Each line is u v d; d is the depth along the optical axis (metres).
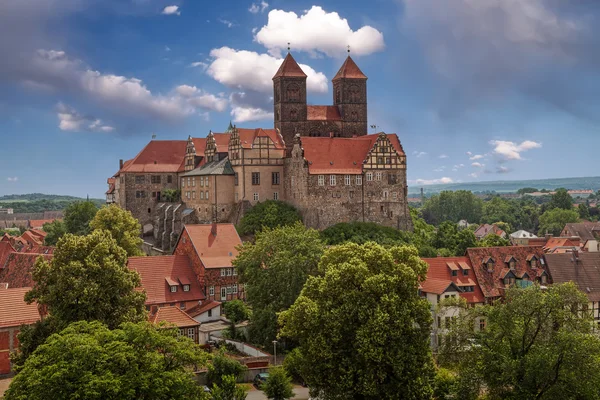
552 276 125.50
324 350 80.12
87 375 64.62
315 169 171.88
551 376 75.62
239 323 117.25
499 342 80.12
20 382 65.44
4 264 136.25
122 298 86.62
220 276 125.44
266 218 172.25
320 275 98.75
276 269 108.31
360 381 78.38
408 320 80.88
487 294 120.81
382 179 177.50
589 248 194.62
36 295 86.69
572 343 75.00
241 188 180.38
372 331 78.69
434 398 85.31
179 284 121.62
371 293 82.19
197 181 192.50
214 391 79.00
